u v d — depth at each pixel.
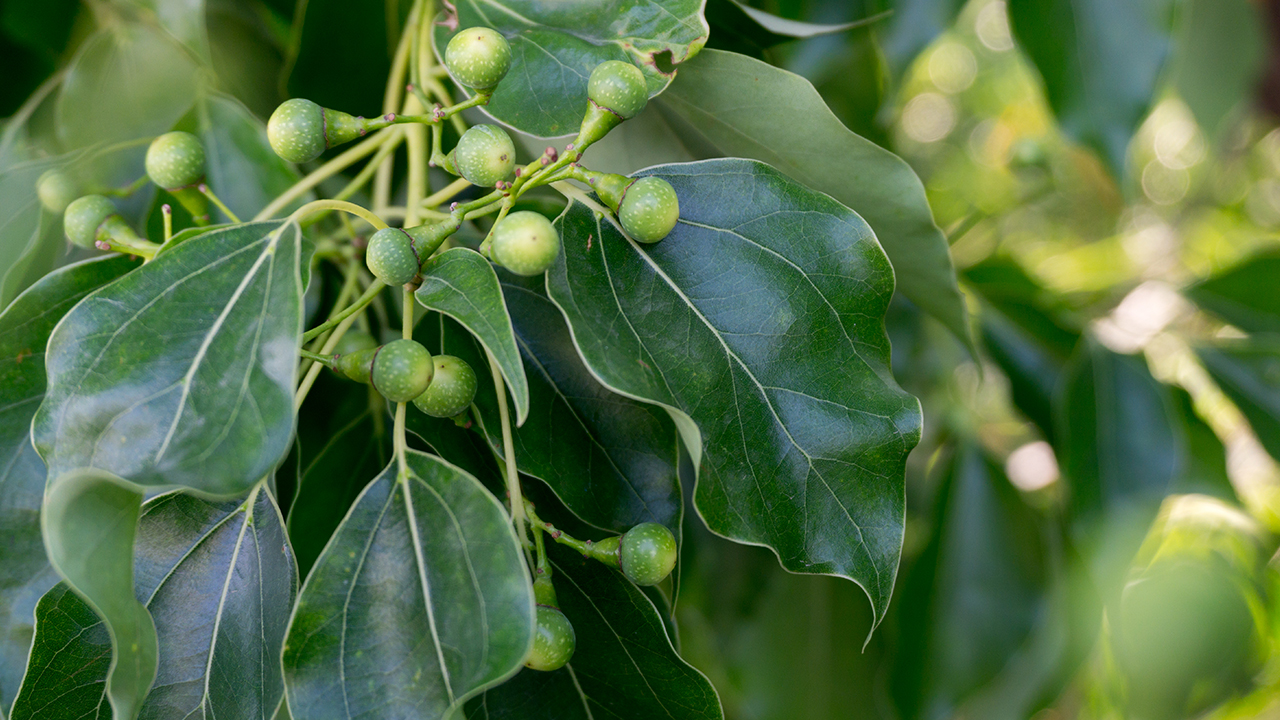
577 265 0.37
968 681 0.55
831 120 0.39
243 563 0.37
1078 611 0.56
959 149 1.22
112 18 0.45
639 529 0.37
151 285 0.35
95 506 0.33
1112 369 0.53
